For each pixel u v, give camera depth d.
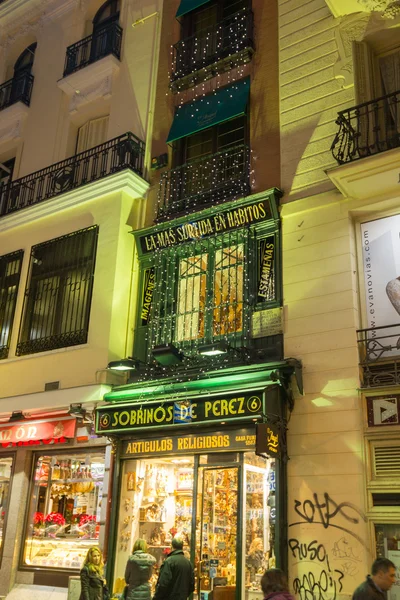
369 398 8.81
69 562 11.45
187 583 8.04
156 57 14.45
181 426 10.28
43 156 15.92
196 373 10.82
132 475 11.16
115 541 10.74
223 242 11.62
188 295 11.87
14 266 14.48
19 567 12.05
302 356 9.68
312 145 10.85
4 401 13.06
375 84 10.68
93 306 12.35
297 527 8.84
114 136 14.41
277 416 9.16
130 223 12.92
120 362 11.05
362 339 9.23
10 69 18.44
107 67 15.06
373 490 8.35
